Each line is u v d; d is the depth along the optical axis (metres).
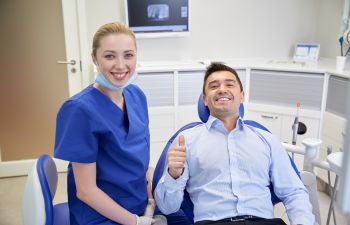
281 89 2.89
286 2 3.43
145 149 1.43
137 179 1.38
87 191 1.25
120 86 1.29
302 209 1.36
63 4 2.81
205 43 3.36
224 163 1.45
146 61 3.25
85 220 1.32
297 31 3.53
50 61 2.96
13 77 2.94
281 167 1.47
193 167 1.49
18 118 3.04
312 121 2.82
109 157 1.32
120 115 1.34
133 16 3.02
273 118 2.98
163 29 3.11
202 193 1.45
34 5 2.83
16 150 3.10
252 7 3.38
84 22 2.87
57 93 3.04
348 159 0.37
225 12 3.33
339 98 2.58
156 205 1.47
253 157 1.45
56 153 1.23
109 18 3.10
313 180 1.60
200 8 3.26
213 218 1.39
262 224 1.34
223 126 1.49
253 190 1.43
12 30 2.85
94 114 1.24
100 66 1.28
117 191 1.35
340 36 3.09
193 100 2.96
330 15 3.33
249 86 3.02
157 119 2.92
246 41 3.45
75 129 1.21
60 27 2.91
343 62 2.66
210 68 1.58
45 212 1.17
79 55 2.94
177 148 1.38
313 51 3.31
